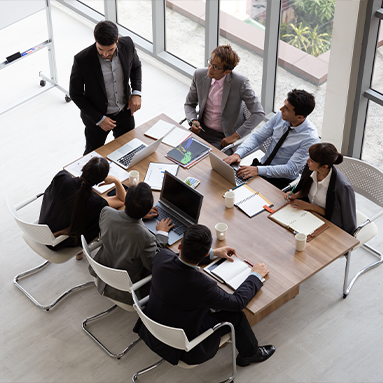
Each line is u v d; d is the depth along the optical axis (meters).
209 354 3.11
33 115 5.81
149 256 3.21
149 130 4.38
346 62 4.34
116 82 4.43
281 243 3.45
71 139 5.52
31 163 5.23
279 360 3.61
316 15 4.65
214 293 2.88
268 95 5.44
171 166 4.04
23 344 3.74
